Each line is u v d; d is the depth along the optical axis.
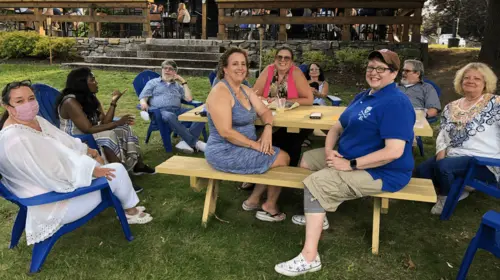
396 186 2.41
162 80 4.59
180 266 2.42
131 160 3.61
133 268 2.40
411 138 2.34
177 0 14.19
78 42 11.16
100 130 3.22
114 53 10.85
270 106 3.58
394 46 9.38
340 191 2.36
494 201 3.36
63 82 8.33
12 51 10.95
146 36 11.19
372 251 2.56
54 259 2.46
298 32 11.79
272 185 2.84
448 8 24.34
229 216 3.04
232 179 2.71
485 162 2.78
